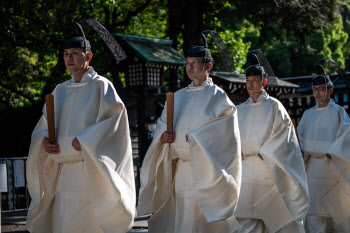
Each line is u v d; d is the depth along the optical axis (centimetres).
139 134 1465
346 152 859
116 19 2242
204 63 618
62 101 583
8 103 2141
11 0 1727
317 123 906
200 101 610
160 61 1431
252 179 725
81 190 566
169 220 643
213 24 2206
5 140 2128
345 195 880
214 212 579
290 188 718
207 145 582
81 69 582
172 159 628
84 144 541
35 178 605
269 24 2127
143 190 623
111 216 552
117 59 591
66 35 1775
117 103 568
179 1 1914
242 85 1627
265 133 727
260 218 721
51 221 601
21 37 1884
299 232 733
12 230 1020
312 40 3819
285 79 2164
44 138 583
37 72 2042
